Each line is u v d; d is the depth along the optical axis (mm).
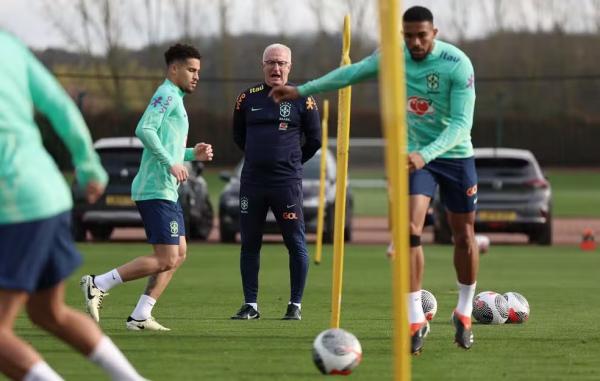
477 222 83250
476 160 84062
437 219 84062
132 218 83125
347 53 32625
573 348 32500
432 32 30297
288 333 35281
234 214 83688
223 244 84312
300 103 39531
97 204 83188
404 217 20266
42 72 20656
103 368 21562
